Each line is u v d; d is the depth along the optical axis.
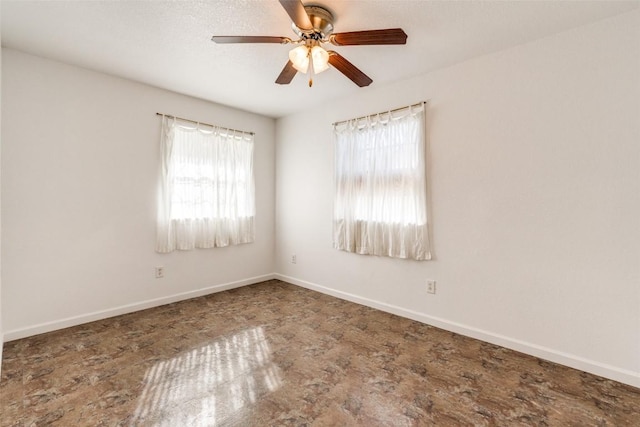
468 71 2.59
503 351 2.35
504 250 2.43
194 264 3.63
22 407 1.67
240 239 4.04
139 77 3.00
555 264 2.20
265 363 2.17
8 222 2.46
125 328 2.74
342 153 3.53
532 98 2.28
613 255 1.99
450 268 2.73
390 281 3.16
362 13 1.96
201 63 2.70
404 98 3.00
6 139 2.44
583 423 1.59
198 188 3.59
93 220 2.88
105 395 1.79
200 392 1.83
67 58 2.62
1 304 2.35
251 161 4.15
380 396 1.80
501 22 2.05
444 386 1.90
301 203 4.12
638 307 1.91
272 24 2.12
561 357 2.16
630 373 1.92
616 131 1.97
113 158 2.99
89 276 2.87
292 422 1.59
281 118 4.38
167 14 2.01
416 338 2.57
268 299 3.59
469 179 2.60
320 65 2.03
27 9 1.94
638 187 1.90
